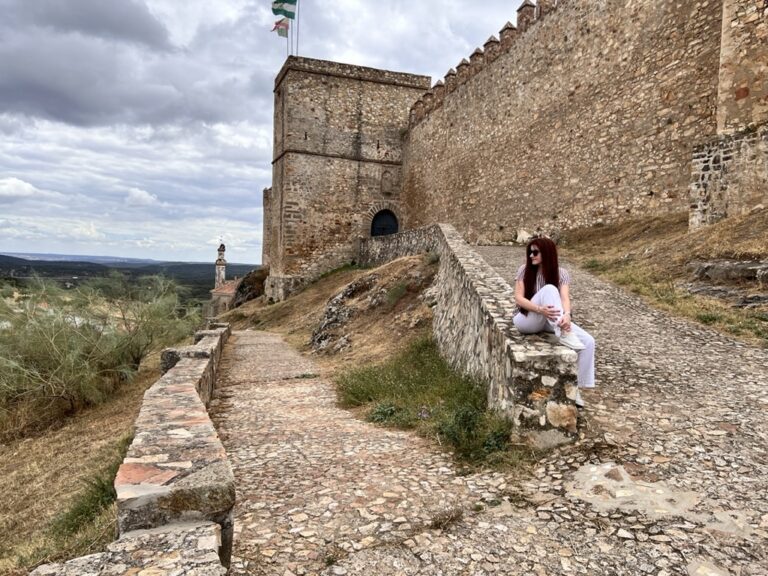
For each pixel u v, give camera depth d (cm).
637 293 904
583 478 344
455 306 802
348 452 457
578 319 759
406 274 1474
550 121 1823
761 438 387
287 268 2950
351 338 1302
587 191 1633
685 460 358
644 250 1134
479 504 326
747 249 845
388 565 261
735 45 1004
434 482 366
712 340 655
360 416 621
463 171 2445
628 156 1470
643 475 341
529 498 329
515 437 399
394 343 1102
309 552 276
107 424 1099
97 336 1469
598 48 1596
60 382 1277
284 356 1359
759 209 954
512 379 409
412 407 579
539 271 444
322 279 2936
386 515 317
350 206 3062
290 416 651
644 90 1416
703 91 1243
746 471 341
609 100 1545
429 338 962
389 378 736
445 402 543
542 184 1862
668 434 398
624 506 308
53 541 442
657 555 260
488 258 1304
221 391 883
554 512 308
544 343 425
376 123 3106
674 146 1318
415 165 2966
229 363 1238
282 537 294
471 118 2378
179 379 586
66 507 572
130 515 235
